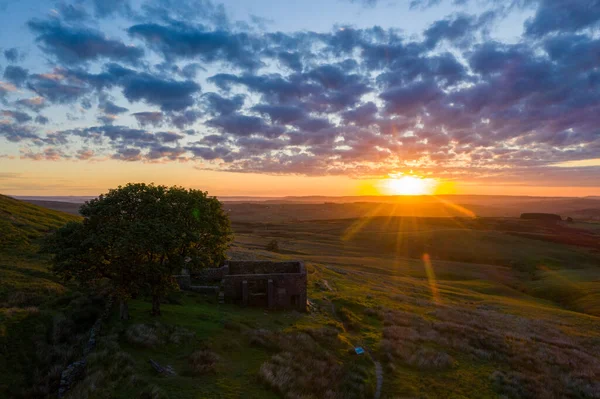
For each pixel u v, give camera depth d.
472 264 102.44
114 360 16.16
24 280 27.11
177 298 29.73
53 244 21.30
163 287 22.95
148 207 22.92
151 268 21.33
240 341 21.91
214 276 36.97
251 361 19.48
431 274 84.81
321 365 20.66
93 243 19.80
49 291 25.41
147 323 21.52
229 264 38.62
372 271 81.06
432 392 20.39
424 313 40.41
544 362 27.30
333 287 48.66
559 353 30.06
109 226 20.78
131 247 19.64
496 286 75.38
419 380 21.86
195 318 24.69
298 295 33.59
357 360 23.14
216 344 20.61
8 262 31.09
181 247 24.39
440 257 114.62
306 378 18.48
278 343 22.20
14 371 15.84
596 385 23.86
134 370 15.65
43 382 15.55
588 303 62.25
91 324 21.41
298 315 31.20
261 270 38.75
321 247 119.69
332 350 24.09
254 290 33.59
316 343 24.25
